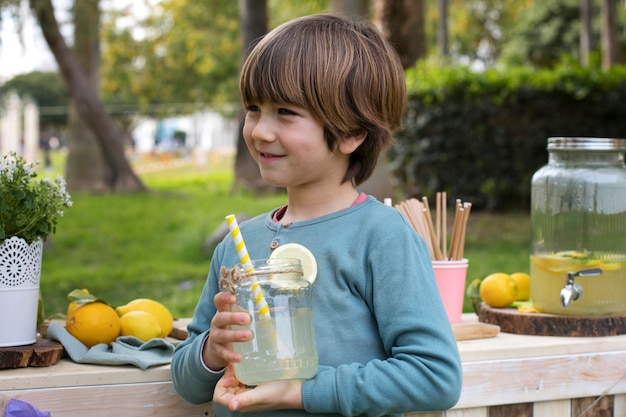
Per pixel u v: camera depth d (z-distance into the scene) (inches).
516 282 93.0
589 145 85.0
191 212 396.2
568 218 85.2
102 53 882.1
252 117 62.7
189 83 866.8
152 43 856.9
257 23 407.8
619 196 84.7
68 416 70.2
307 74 59.6
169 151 1089.4
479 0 993.5
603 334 82.9
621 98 323.9
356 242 61.6
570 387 79.7
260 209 389.1
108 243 326.6
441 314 59.6
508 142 330.3
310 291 57.2
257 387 58.0
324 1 351.9
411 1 276.8
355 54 61.8
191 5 806.5
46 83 1171.9
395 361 57.8
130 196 479.2
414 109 333.4
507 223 317.4
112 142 499.8
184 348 65.5
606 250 84.4
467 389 76.6
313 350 56.5
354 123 61.5
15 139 709.9
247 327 54.9
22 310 73.6
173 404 72.3
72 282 242.1
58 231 347.9
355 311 60.7
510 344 79.2
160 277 246.2
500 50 1060.5
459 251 87.2
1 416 67.1
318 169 62.2
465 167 333.1
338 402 57.4
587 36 548.1
